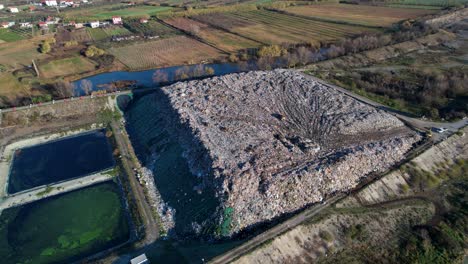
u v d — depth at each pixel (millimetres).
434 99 104250
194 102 91562
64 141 90812
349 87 111875
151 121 91625
